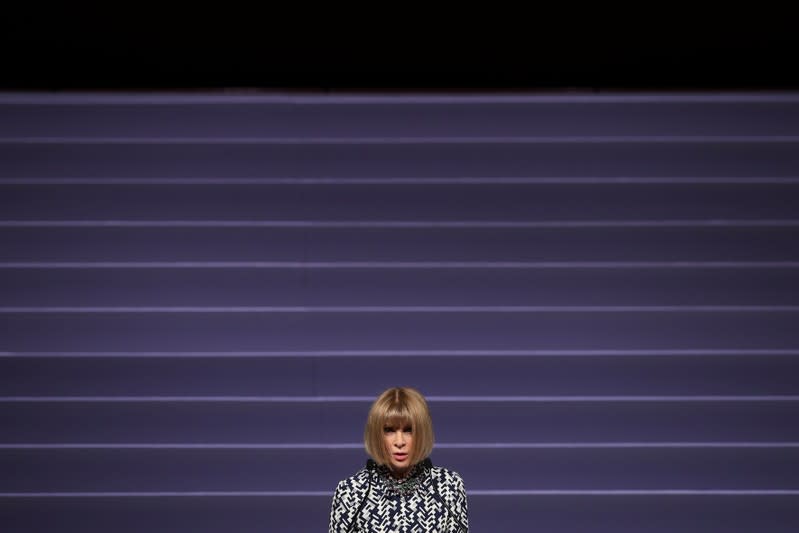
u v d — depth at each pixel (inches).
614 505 381.1
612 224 402.9
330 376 392.2
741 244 402.9
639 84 415.5
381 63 414.6
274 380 391.5
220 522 380.2
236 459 384.2
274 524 380.8
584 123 413.1
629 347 394.0
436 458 384.8
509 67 414.6
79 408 385.7
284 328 396.5
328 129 412.8
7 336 391.9
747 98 414.6
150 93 414.9
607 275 400.5
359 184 407.5
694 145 410.6
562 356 392.8
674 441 386.3
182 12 411.8
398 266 400.5
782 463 383.2
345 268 401.1
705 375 391.5
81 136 410.3
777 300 398.3
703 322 395.5
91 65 411.8
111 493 379.9
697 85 415.5
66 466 381.7
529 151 410.6
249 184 406.6
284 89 415.8
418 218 406.0
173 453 383.2
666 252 402.6
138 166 408.5
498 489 382.3
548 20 413.4
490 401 388.8
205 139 410.3
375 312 397.4
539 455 384.5
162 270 399.2
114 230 402.3
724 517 380.8
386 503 251.1
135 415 386.3
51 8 409.7
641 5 412.8
